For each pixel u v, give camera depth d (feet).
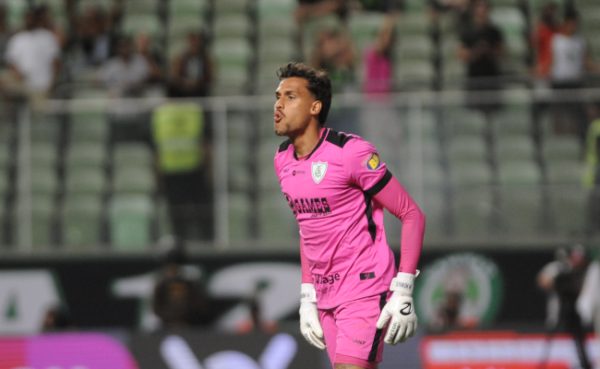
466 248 149.07
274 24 189.78
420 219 68.39
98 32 179.63
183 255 136.87
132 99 153.48
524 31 188.24
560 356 124.67
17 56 166.81
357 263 68.33
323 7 189.06
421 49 176.24
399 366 124.06
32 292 150.51
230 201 150.82
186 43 183.93
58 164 152.76
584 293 125.90
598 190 149.59
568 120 151.02
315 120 69.00
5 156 152.15
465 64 165.48
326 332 70.08
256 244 150.41
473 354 124.77
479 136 150.10
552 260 148.77
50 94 154.20
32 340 124.88
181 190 151.33
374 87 149.48
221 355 124.67
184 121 151.74
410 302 67.36
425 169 149.18
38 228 151.53
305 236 69.62
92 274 150.92
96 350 124.98
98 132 153.07
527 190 149.79
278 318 150.00
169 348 125.08
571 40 172.76
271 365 124.36
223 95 152.15
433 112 149.79
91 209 151.94
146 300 150.82
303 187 68.64
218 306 150.00
